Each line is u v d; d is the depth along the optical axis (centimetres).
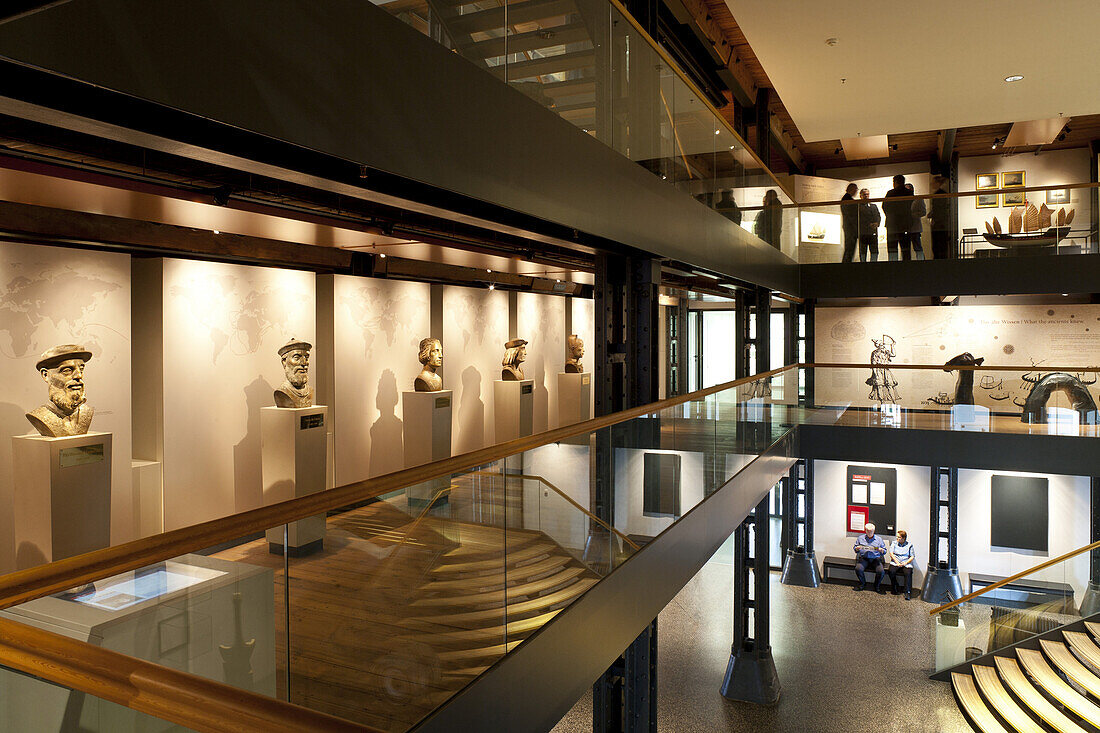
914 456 1131
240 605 240
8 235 610
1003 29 902
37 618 188
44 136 439
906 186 1387
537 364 1427
